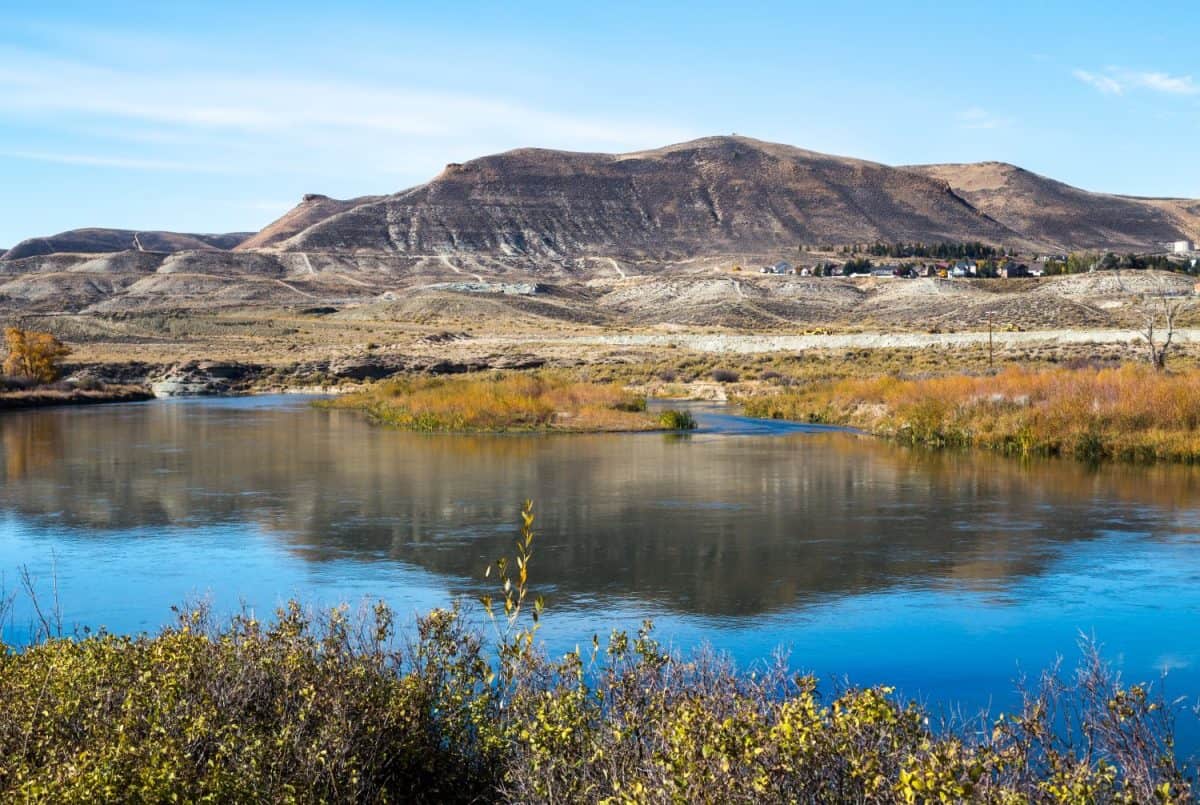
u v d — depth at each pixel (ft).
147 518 64.34
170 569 50.44
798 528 59.93
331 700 22.25
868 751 18.42
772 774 17.99
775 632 39.45
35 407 192.34
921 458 94.32
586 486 76.74
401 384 196.95
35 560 52.75
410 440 114.73
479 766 23.26
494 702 24.84
